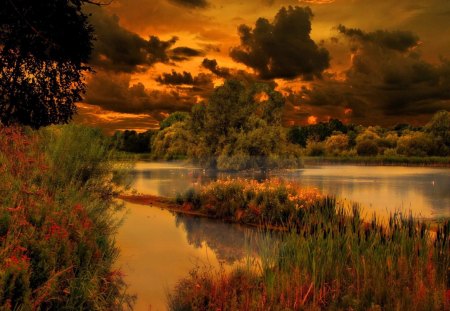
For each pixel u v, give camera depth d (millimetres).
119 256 7434
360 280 4992
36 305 3898
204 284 5359
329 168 44406
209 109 32281
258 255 7660
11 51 7297
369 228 6570
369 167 47031
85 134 10094
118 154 10594
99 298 4914
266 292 4816
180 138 37406
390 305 4148
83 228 5504
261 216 11289
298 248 5805
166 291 5605
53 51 7559
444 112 65812
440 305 4070
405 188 21734
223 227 10664
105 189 9938
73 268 4918
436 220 10250
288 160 31203
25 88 7660
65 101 8180
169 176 28828
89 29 7938
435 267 4965
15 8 6777
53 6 7266
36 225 5184
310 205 10555
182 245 8477
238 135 30688
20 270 3828
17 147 7766
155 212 13133
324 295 4734
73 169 8977
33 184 6652
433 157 57188
